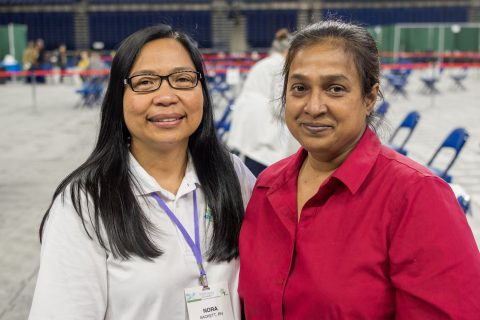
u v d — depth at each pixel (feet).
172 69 5.44
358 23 5.07
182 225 5.69
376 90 4.92
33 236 16.39
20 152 29.37
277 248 5.21
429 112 44.39
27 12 111.65
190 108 5.54
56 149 30.07
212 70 53.78
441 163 25.75
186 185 5.84
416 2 112.57
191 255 5.63
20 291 12.59
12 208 19.29
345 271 4.64
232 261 5.90
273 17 113.09
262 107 15.75
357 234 4.67
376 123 5.40
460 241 4.37
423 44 79.61
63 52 78.18
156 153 5.77
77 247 5.26
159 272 5.38
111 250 5.32
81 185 5.43
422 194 4.45
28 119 42.37
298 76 4.78
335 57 4.66
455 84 68.39
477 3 111.34
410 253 4.42
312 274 4.77
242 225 5.77
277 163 5.93
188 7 112.68
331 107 4.70
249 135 15.90
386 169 4.74
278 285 5.05
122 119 5.64
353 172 4.77
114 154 5.57
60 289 5.16
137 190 5.57
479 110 45.34
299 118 4.90
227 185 6.06
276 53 15.90
